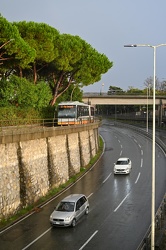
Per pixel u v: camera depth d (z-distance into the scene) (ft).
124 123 422.00
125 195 119.75
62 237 80.48
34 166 109.70
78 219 92.63
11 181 95.20
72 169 147.84
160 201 111.34
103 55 218.38
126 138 277.64
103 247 73.97
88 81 206.49
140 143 250.78
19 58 130.31
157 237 73.00
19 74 182.70
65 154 139.23
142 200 112.78
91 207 105.70
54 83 206.90
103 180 144.25
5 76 177.99
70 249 73.20
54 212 89.45
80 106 182.80
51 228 86.79
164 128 344.28
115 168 155.74
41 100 160.86
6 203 91.76
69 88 249.34
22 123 134.10
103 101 329.93
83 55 200.85
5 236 81.25
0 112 124.06
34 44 154.61
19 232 83.92
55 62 180.65
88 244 75.87
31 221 92.02
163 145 228.63
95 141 210.38
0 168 90.22
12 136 95.50
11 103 154.61
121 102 333.83
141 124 409.28
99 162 185.16
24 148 103.96
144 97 335.26
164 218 90.02
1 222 88.43
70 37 196.75
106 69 218.18
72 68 189.78
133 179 145.89
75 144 156.04
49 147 122.52
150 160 189.06
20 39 127.85
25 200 101.35
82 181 142.41
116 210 102.12
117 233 82.74
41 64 178.09
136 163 181.78
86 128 174.81
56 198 114.73
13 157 97.55
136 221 91.71
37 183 110.73
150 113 445.37
